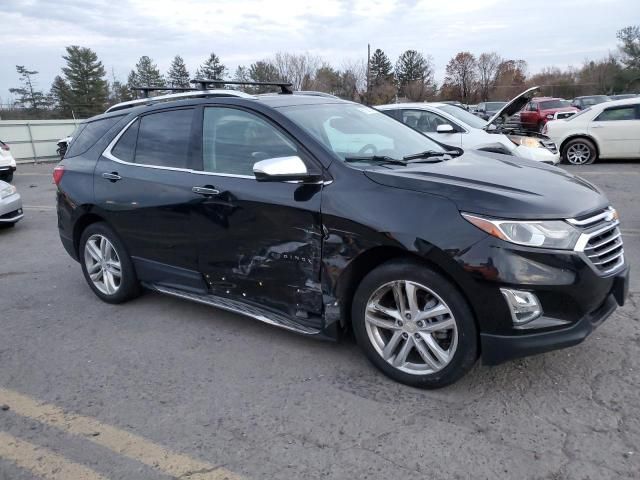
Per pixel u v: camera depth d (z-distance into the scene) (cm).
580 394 320
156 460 280
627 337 387
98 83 6494
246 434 298
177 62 7481
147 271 461
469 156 410
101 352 406
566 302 295
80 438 301
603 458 266
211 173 402
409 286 321
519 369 350
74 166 508
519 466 263
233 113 400
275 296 379
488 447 278
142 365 383
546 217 294
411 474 262
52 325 462
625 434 283
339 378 352
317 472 266
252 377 360
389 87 5891
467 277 295
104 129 500
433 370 324
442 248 298
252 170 381
